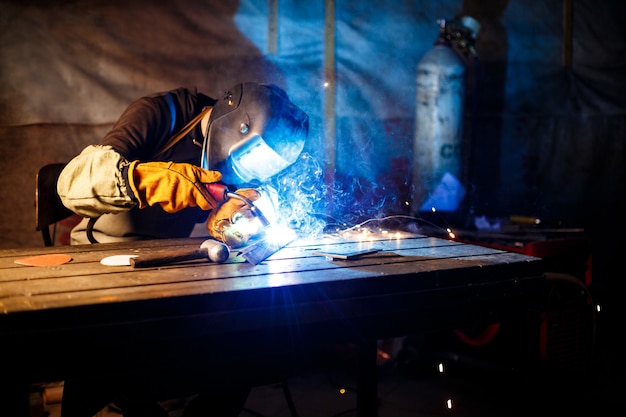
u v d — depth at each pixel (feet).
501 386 11.23
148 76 12.72
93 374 4.44
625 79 16.90
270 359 5.82
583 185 17.03
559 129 16.74
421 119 13.79
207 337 4.84
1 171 11.87
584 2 16.47
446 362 12.03
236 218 6.73
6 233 12.05
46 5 11.88
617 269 17.20
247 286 4.99
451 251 6.98
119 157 6.24
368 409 5.91
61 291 4.77
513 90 16.19
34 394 9.52
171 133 7.97
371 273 5.60
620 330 14.69
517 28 16.03
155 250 6.93
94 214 6.45
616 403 10.57
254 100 6.91
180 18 12.85
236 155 6.91
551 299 10.61
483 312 6.16
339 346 12.51
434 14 15.11
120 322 4.49
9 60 11.71
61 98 12.17
